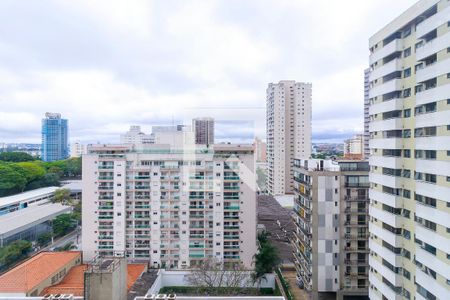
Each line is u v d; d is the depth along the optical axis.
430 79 29.03
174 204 58.97
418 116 30.61
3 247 61.53
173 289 51.94
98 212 59.09
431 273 28.94
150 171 59.09
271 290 52.62
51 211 79.50
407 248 33.00
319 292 47.97
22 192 97.81
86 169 59.16
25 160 114.06
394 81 33.97
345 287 47.00
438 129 28.03
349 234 46.97
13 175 94.62
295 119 107.56
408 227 32.84
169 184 59.06
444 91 27.19
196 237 58.81
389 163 35.00
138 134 67.19
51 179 106.06
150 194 59.09
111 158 58.75
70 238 76.25
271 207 88.75
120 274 24.78
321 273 47.09
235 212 58.62
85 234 59.12
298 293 51.47
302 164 55.09
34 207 83.38
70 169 112.19
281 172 107.19
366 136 94.44
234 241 58.66
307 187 49.72
